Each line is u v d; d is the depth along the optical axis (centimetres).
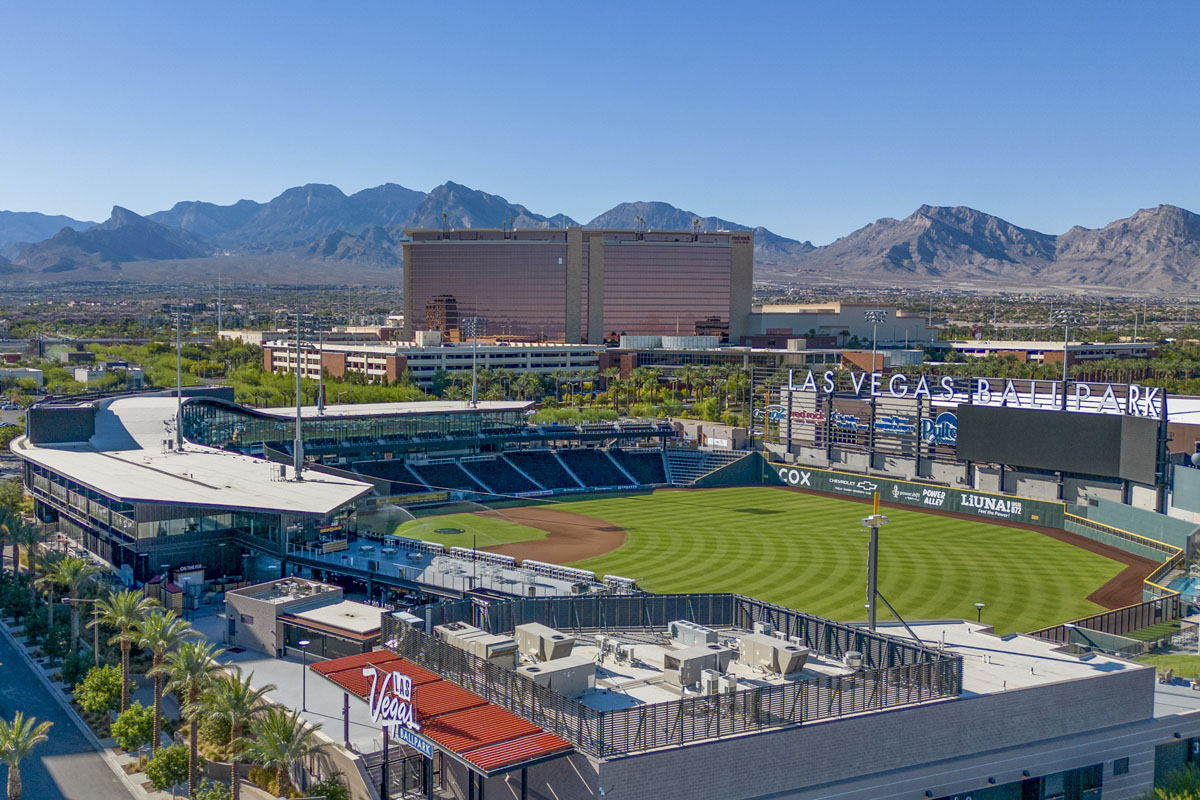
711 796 5394
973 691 6181
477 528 16250
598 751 5200
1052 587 13112
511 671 5866
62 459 14025
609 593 10331
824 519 17625
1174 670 8344
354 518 12838
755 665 6488
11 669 9431
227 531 12094
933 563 14362
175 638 7738
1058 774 6281
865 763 5769
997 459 18000
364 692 6134
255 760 6706
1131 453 16075
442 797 6188
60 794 7100
